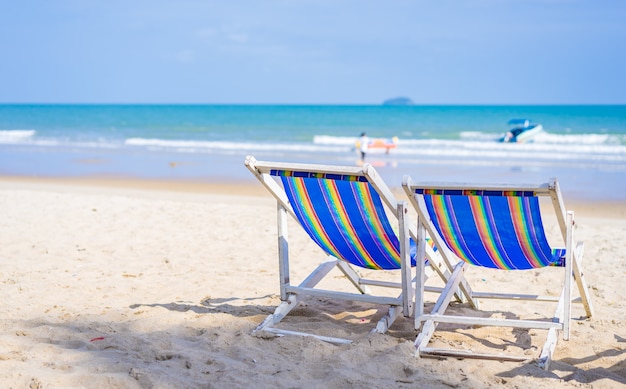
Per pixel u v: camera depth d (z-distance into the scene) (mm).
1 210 9742
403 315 4605
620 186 13711
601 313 4996
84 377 3535
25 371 3613
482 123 47750
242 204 10828
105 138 31141
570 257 3812
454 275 4613
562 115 57125
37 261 6652
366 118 57406
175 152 22562
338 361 3809
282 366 3777
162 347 4117
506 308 5172
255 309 5012
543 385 3523
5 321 4648
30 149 24172
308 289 4656
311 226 4527
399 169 17156
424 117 58594
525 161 18844
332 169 3906
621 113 60688
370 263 4660
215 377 3619
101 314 4855
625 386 3533
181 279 5980
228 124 47594
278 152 22484
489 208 3738
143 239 7766
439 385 3492
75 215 9336
